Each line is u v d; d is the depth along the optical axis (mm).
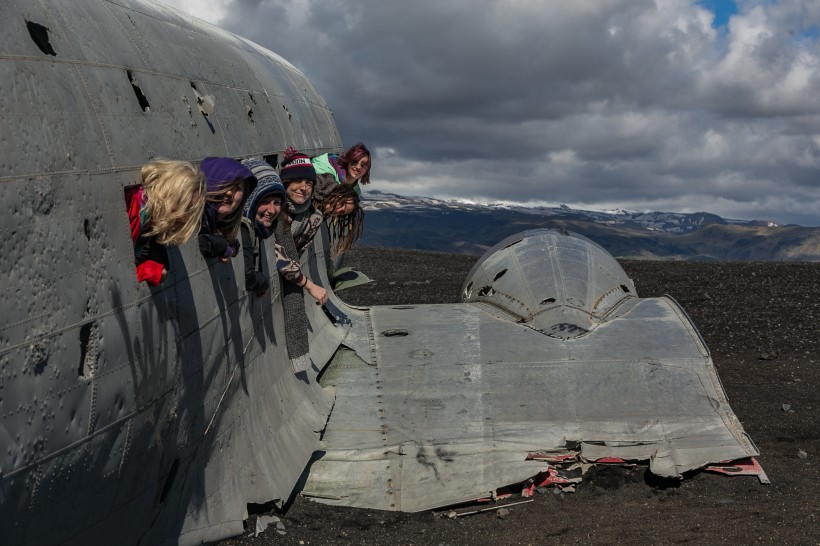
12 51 2865
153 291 3650
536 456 5793
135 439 3484
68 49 3328
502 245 8898
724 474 5867
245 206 4996
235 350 4863
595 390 6352
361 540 4953
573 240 8680
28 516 2773
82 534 3176
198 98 4734
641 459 5793
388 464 5742
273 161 6316
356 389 6570
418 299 14492
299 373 6188
